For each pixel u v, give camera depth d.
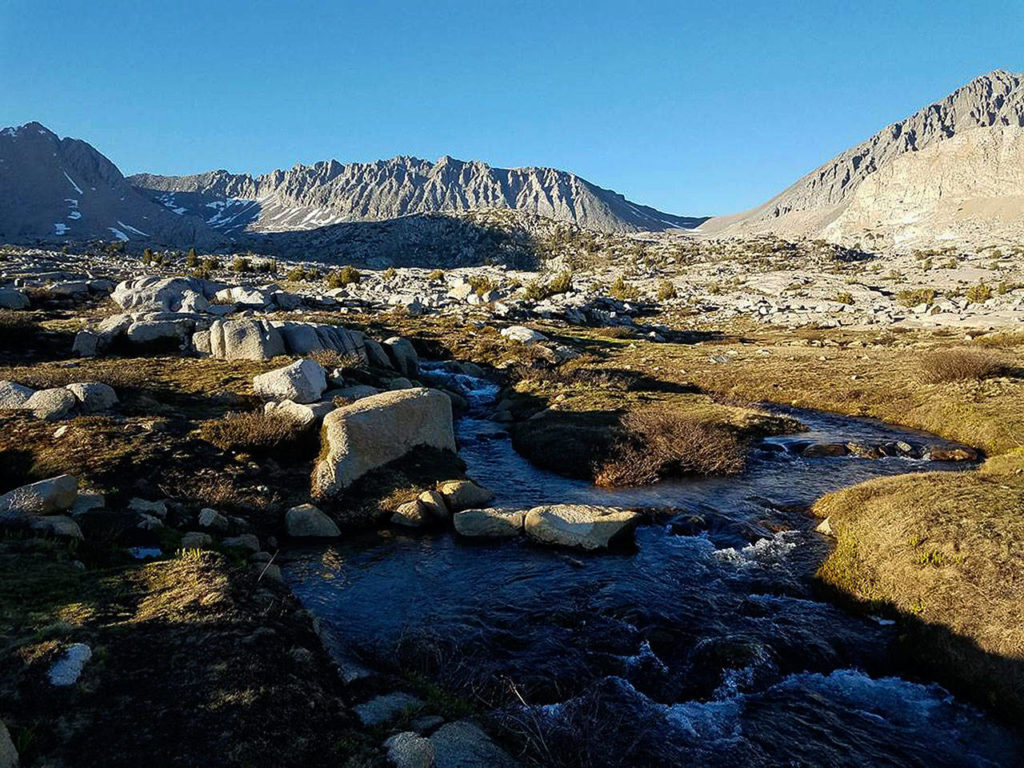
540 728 9.52
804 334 71.81
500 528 18.03
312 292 84.50
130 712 7.58
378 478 20.81
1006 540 12.91
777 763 9.20
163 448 19.42
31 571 11.00
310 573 15.34
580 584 14.99
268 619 10.32
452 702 9.91
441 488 20.38
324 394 26.72
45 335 35.22
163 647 8.96
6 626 9.04
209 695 8.05
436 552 16.89
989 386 34.97
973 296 95.94
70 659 8.23
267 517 17.83
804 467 25.62
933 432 31.12
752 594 14.56
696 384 42.78
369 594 14.36
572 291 103.81
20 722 7.11
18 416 20.77
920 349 54.25
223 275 103.19
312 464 21.06
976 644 10.94
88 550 12.62
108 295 53.41
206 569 11.81
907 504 16.00
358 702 9.09
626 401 35.25
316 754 7.57
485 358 48.16
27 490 13.66
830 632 12.74
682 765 9.08
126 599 10.38
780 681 11.28
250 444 20.97
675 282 165.75
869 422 33.91
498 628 12.93
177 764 6.92
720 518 19.44
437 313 70.38
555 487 22.94
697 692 10.94
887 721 10.16
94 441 19.00
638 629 12.94
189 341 35.88
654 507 20.44
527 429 30.16
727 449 25.92
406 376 38.72
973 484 16.70
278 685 8.56
